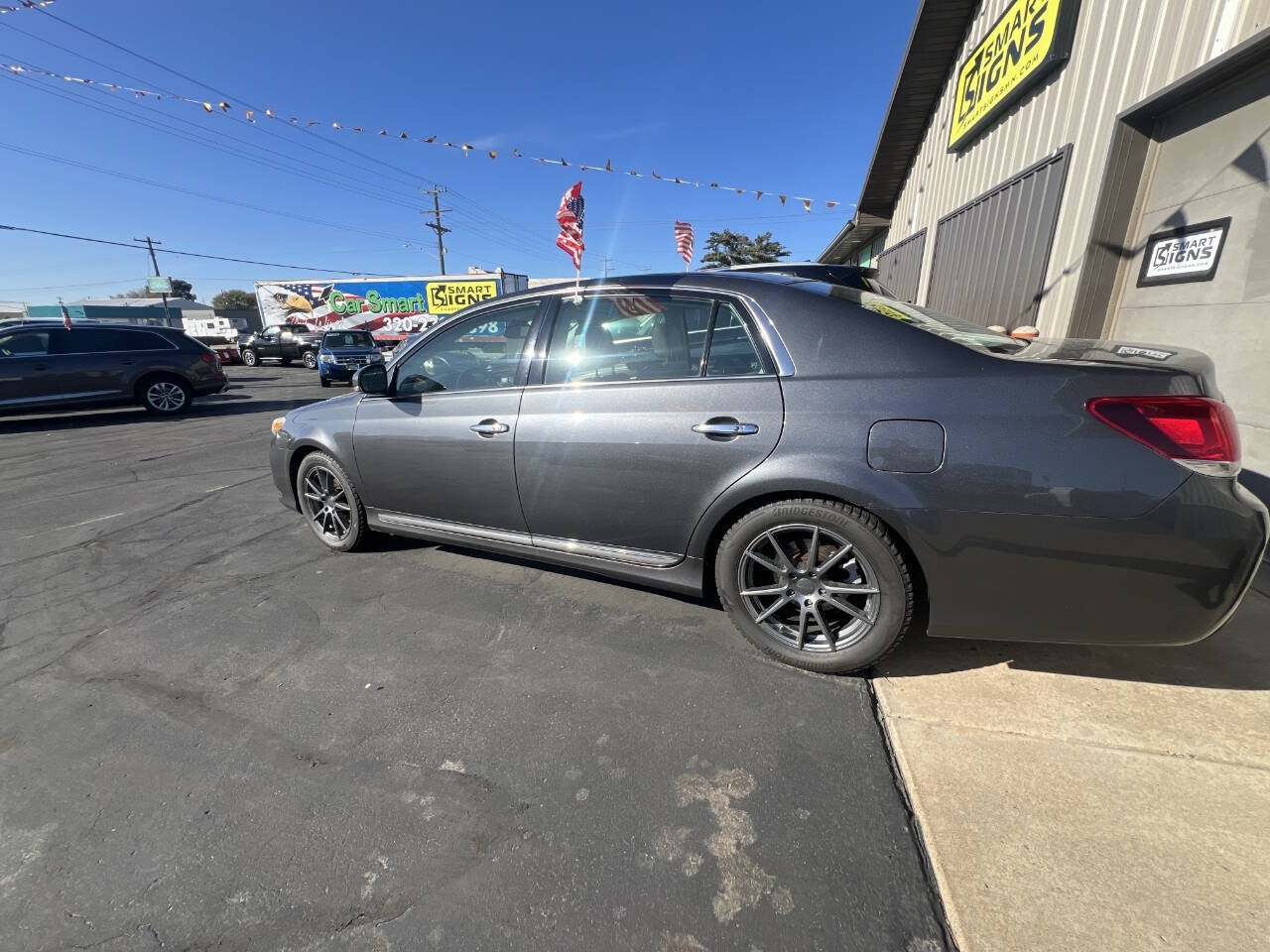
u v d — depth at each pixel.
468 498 3.05
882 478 2.03
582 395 2.65
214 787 1.88
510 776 1.88
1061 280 5.14
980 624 2.04
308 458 3.68
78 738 2.12
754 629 2.43
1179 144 4.09
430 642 2.67
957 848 1.58
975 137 7.21
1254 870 1.48
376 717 2.18
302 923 1.44
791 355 2.25
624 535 2.63
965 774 1.81
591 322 2.69
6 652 2.69
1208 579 1.76
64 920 1.47
